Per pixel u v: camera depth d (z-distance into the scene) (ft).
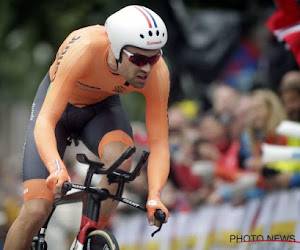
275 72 70.03
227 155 65.72
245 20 73.26
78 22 91.30
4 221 84.43
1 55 105.70
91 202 43.24
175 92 76.69
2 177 98.53
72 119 48.03
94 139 47.37
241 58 73.00
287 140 61.98
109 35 42.39
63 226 71.41
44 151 41.09
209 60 74.69
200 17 75.41
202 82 75.20
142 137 75.10
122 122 47.70
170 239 67.62
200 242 64.80
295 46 56.70
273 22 57.77
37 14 93.04
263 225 59.26
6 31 94.02
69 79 43.27
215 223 63.62
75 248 43.01
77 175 74.59
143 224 70.03
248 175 62.08
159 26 41.52
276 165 58.85
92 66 44.06
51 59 98.12
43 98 46.80
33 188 44.29
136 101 119.14
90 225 43.06
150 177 44.24
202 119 70.59
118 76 44.55
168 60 76.79
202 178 66.08
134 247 70.64
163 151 45.27
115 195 42.57
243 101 64.95
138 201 71.92
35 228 44.39
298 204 57.00
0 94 140.05
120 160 40.96
